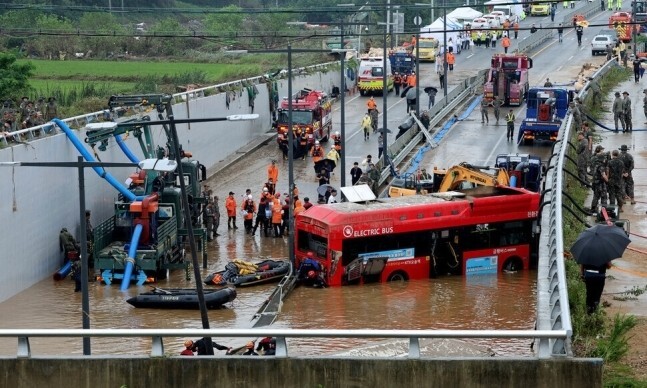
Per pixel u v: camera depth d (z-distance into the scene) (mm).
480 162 143375
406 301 87062
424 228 94750
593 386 41375
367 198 96750
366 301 87500
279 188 137500
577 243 57594
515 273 97875
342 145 119438
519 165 114688
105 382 43750
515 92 183250
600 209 78438
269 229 117438
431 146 154375
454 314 82562
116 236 102500
